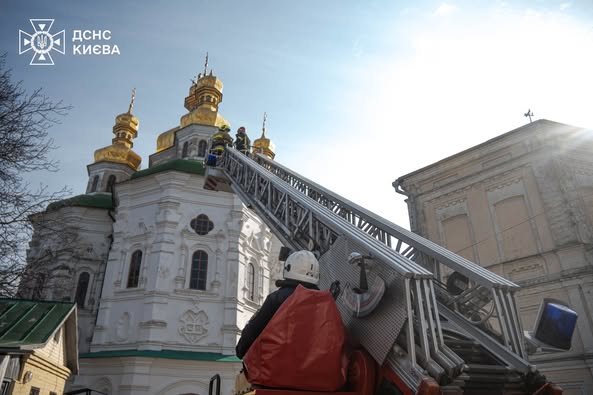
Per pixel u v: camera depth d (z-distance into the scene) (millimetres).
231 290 23500
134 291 23141
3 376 9891
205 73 39500
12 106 13812
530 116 14625
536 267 11344
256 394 2373
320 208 5148
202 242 24438
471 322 3531
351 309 3080
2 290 14195
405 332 2703
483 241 12680
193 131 32938
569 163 11797
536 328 3998
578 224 10922
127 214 26109
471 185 13438
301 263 3131
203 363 21031
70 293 26031
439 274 4430
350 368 2770
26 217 14016
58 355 12648
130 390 19859
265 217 7465
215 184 11414
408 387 2439
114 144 39219
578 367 9688
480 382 2713
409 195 14898
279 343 2412
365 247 3170
